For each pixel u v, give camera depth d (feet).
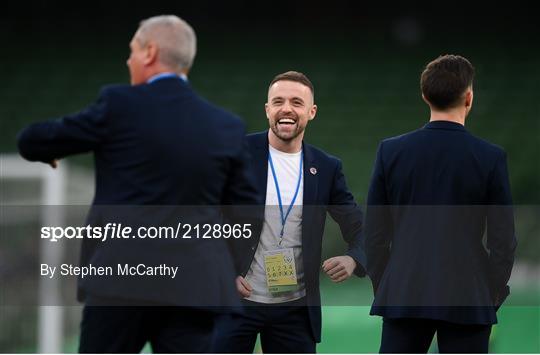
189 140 25.66
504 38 173.99
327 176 35.32
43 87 158.20
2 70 162.81
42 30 172.86
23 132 25.22
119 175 25.36
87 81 161.17
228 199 27.25
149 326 26.43
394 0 179.11
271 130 35.06
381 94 159.63
